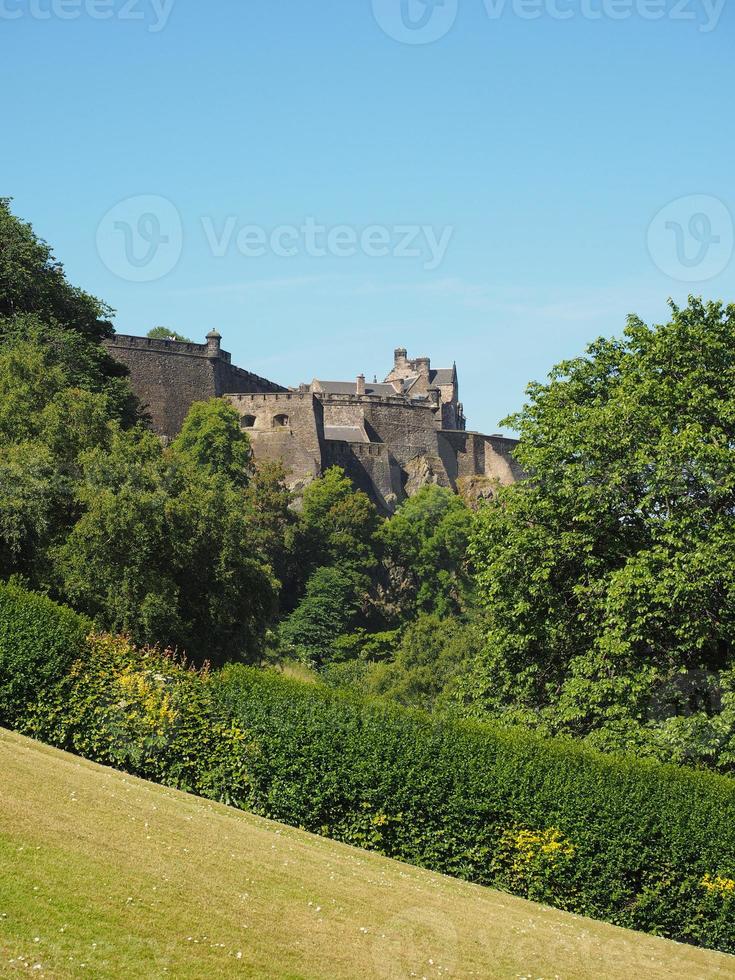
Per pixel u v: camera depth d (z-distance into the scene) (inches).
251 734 1038.4
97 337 3427.7
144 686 1061.8
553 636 1510.8
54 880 669.9
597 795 979.3
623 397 1510.8
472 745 1009.5
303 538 5295.3
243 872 774.5
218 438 5054.1
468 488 6909.5
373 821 990.4
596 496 1477.6
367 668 3983.8
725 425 1481.3
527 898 968.3
